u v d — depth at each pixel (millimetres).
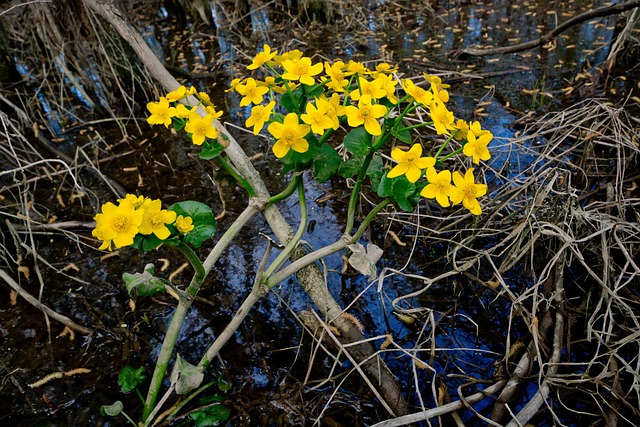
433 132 3334
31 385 1902
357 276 2285
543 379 1723
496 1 5633
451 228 2494
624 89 3602
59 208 2979
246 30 5605
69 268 2477
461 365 1890
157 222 1240
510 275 2217
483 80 4035
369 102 1373
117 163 3418
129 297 2271
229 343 2016
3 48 4223
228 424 1729
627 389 1734
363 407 1743
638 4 3344
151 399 1691
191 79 4605
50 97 4219
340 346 1750
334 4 5652
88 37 3930
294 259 1945
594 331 1755
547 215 2289
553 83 3842
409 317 2039
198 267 1504
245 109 3961
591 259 2197
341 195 2816
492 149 3035
